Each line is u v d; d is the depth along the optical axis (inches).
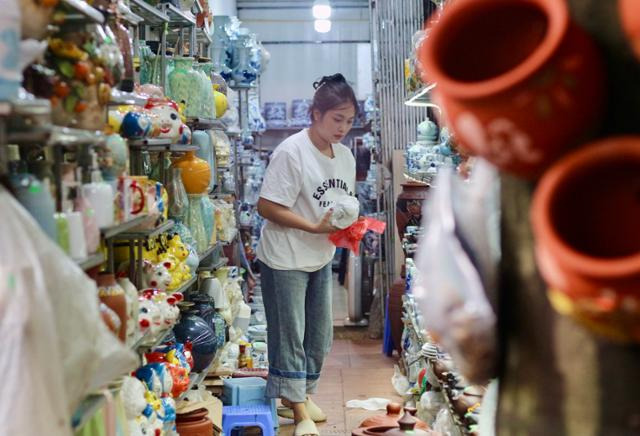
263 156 497.4
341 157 182.7
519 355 46.8
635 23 36.4
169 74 171.6
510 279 47.1
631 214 38.5
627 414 42.5
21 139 76.3
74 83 91.0
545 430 45.0
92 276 104.6
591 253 38.8
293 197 176.7
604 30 40.8
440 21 42.0
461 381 123.4
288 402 185.8
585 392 43.6
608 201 38.9
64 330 72.1
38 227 71.5
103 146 98.3
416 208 230.1
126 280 114.6
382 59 288.5
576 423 43.9
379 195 307.9
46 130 75.2
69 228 84.4
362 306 323.3
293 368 179.0
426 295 47.2
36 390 64.7
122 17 116.2
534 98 37.6
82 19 89.7
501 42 42.8
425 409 155.8
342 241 178.4
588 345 43.3
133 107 126.7
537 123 38.1
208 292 200.2
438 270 46.2
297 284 177.5
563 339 44.2
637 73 40.2
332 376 243.6
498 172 47.2
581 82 38.0
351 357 269.9
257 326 264.1
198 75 173.6
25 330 64.9
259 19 566.3
